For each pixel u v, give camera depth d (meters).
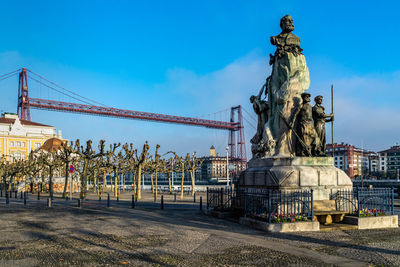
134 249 9.48
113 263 8.07
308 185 14.34
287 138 16.00
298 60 16.83
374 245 10.09
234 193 18.09
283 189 13.95
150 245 9.99
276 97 16.48
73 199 34.66
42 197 38.16
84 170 35.75
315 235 11.56
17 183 60.62
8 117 98.25
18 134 86.38
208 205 18.67
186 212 19.59
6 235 11.73
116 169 46.94
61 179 61.06
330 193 14.69
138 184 35.59
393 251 9.38
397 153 156.62
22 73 118.50
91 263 8.09
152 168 46.22
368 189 14.70
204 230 12.57
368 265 8.04
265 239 10.84
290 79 16.30
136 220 15.61
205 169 196.88
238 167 119.38
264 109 17.55
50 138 83.25
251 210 14.46
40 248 9.66
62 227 13.52
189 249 9.48
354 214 13.75
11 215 18.03
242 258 8.55
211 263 8.09
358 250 9.46
